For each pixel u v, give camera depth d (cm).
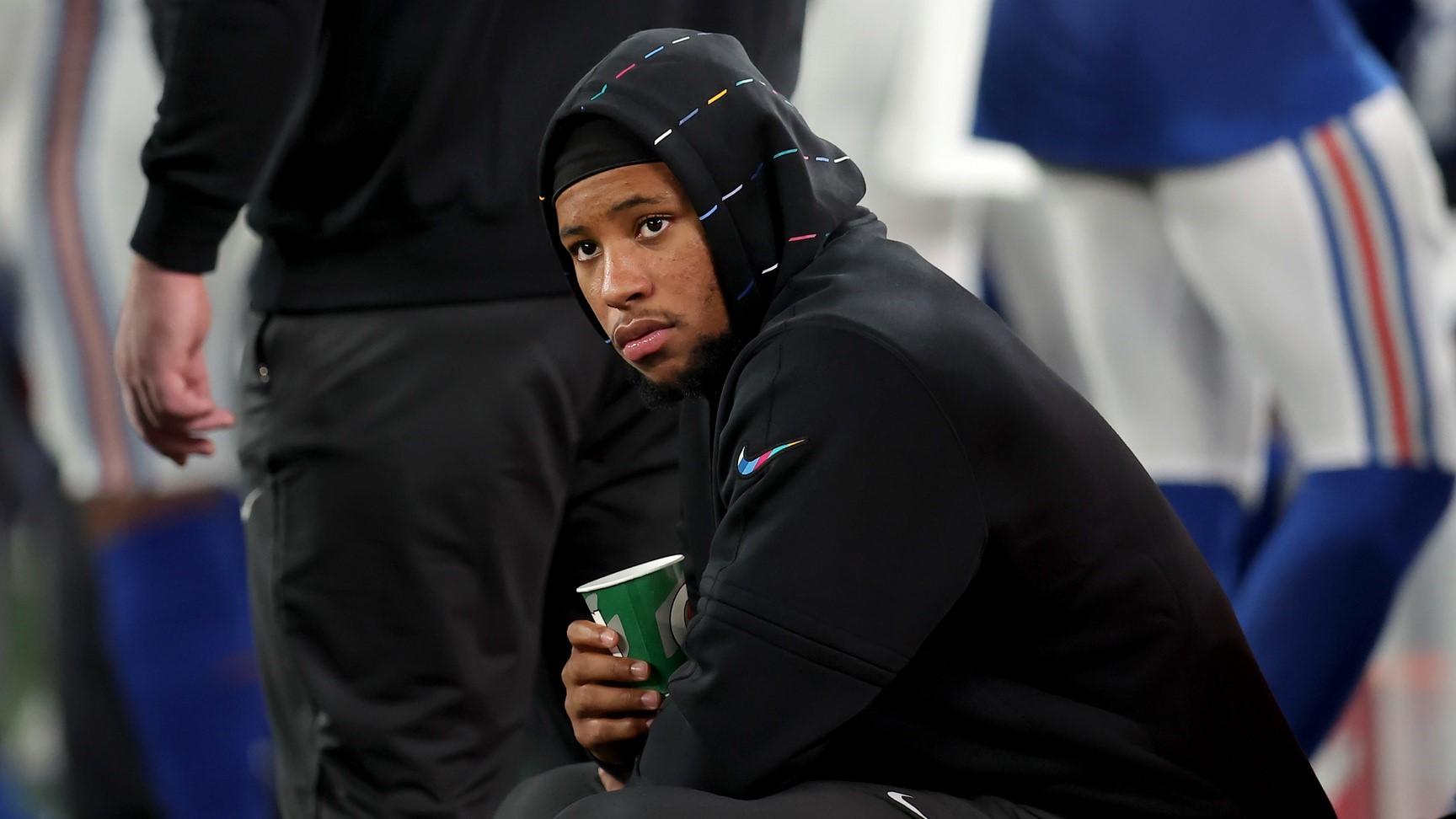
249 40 745
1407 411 1113
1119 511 605
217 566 1312
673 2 806
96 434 1329
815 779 625
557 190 617
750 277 610
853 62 1423
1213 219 1166
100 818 1392
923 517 574
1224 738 618
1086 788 605
